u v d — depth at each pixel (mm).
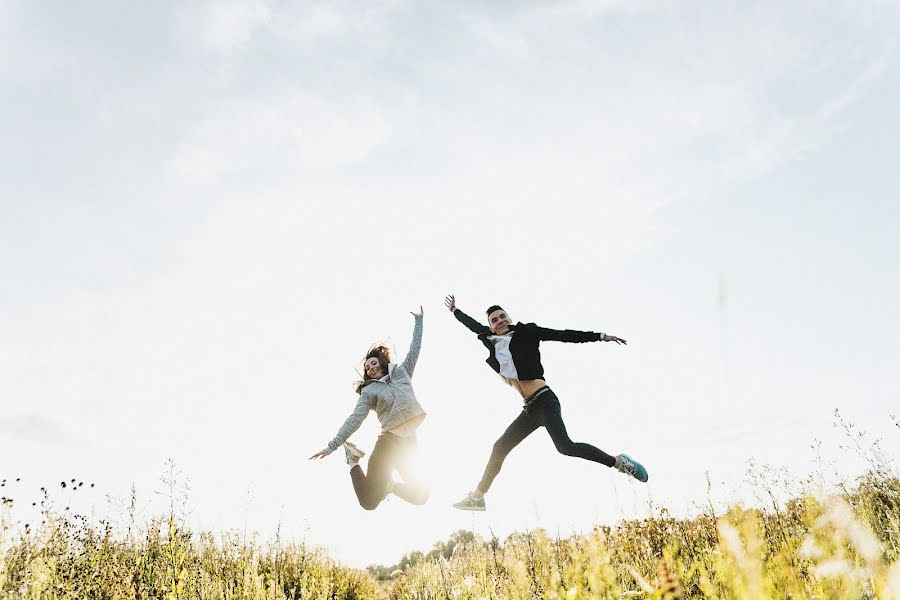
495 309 5004
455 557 6465
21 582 4719
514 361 4711
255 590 5730
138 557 5520
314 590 7305
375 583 14594
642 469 4285
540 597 3367
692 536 3830
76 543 5613
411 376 5242
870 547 1906
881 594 1772
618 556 3738
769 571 2318
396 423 4824
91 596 4863
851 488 4297
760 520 3164
